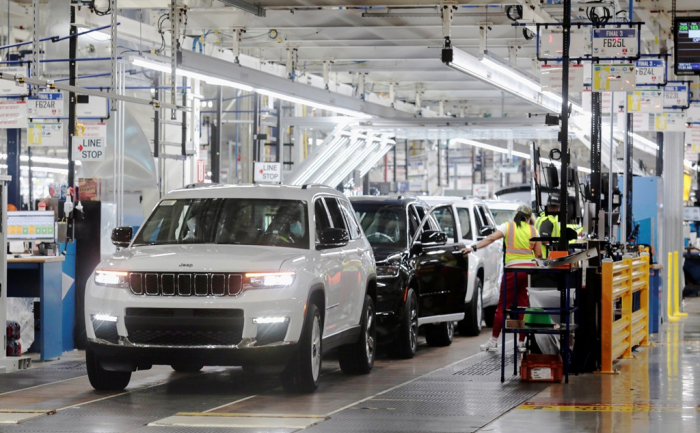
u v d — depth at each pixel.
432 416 12.98
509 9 27.31
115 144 28.31
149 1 28.67
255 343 14.51
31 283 20.73
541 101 37.22
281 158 43.19
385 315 19.95
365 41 37.94
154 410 13.72
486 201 32.84
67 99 23.97
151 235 16.73
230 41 37.47
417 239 22.00
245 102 44.16
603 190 25.59
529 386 16.09
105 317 14.90
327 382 16.81
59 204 22.28
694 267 47.53
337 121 43.06
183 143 29.78
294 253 15.59
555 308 16.61
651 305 27.33
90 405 14.20
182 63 26.42
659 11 31.48
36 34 22.03
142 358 14.73
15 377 17.58
